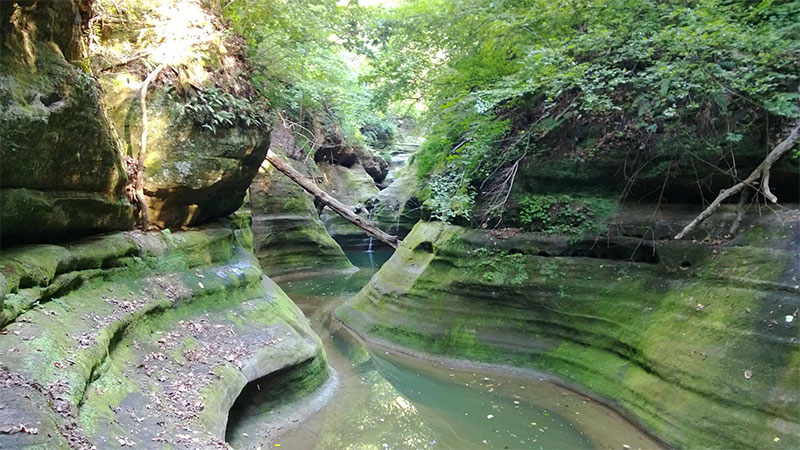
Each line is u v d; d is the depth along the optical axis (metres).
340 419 6.96
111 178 6.27
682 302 7.09
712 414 5.74
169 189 7.84
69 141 5.25
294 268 19.56
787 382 5.32
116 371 4.52
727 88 6.96
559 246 9.33
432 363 9.38
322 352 8.51
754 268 6.42
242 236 11.50
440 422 6.92
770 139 6.90
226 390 5.46
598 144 9.08
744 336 5.96
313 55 13.31
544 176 9.91
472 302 9.96
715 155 7.50
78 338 4.21
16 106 4.46
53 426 2.88
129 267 6.25
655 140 8.25
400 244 13.84
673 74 7.03
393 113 20.00
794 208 6.69
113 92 7.45
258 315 7.92
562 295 8.91
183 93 8.17
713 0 7.09
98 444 3.27
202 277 7.62
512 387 8.14
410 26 10.52
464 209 9.97
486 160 10.62
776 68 6.80
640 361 7.19
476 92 8.94
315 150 23.17
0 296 3.56
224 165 8.77
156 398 4.57
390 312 11.22
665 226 7.99
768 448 5.06
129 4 8.02
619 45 8.17
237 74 9.77
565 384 8.06
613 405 7.13
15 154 4.50
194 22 8.52
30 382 3.16
